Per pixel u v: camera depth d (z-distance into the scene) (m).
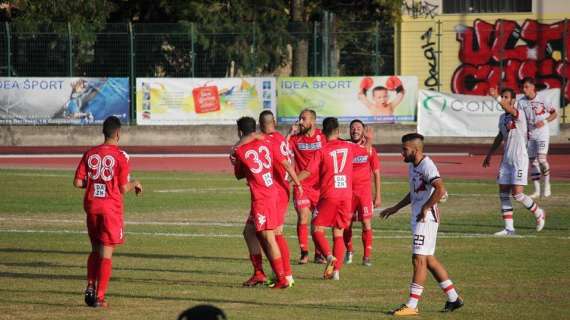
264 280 38.19
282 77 118.25
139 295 36.06
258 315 32.12
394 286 38.09
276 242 37.53
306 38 120.56
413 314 32.12
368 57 120.56
